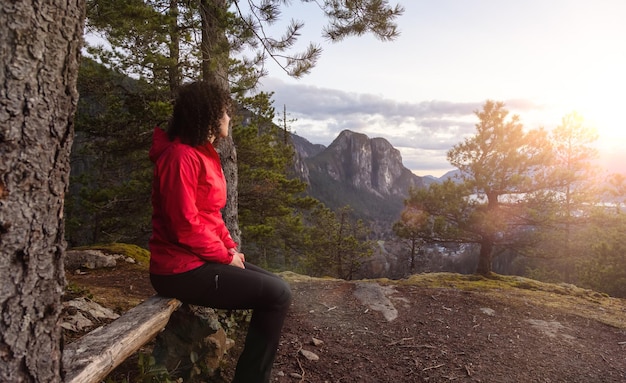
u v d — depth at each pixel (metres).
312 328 3.95
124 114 9.21
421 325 4.14
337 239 27.91
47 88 1.26
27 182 1.23
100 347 1.63
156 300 2.17
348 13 4.77
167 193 1.85
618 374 3.28
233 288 2.03
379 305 4.66
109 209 10.75
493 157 13.11
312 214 28.09
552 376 3.21
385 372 3.16
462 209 14.00
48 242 1.31
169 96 9.06
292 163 16.77
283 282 2.20
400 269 35.59
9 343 1.22
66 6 1.30
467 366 3.30
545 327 4.20
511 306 4.79
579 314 4.61
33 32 1.21
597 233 19.58
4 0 1.16
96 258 5.64
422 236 14.61
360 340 3.73
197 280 1.98
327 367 3.19
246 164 13.07
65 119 1.34
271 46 4.50
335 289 5.25
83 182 11.76
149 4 5.12
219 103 1.99
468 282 6.51
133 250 6.55
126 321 1.91
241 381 2.15
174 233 1.89
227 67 4.70
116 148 9.95
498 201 13.81
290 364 3.20
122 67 8.64
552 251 15.28
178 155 1.87
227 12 4.27
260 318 2.14
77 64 1.38
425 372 3.19
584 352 3.66
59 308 1.37
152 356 2.57
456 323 4.21
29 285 1.26
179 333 2.69
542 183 13.04
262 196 12.86
